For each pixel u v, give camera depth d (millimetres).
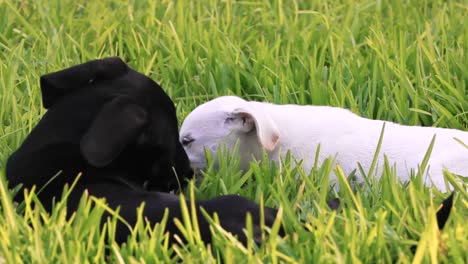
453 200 7848
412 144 9016
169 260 7172
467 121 10406
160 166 8320
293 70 11609
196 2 14133
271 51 11820
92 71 8328
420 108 10680
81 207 7504
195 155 9352
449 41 12414
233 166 8891
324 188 7930
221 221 7500
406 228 7703
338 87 10750
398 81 11102
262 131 8789
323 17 12844
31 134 8156
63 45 12094
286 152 9188
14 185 8055
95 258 7199
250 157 9336
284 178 8844
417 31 12914
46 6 13516
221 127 9281
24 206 7957
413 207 7875
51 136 8031
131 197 7766
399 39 12312
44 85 8297
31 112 10000
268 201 8320
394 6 13938
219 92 11266
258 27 13195
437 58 11516
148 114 8227
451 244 7102
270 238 7148
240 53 11789
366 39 12125
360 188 8680
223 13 13516
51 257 7121
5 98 10406
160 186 8422
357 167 8977
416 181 8375
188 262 6965
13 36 12781
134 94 8242
